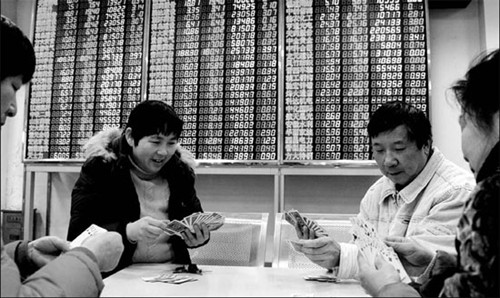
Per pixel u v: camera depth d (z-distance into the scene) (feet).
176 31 7.93
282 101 7.52
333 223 5.61
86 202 4.86
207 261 5.52
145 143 4.97
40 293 2.30
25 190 8.43
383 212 5.14
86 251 2.75
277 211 7.48
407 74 7.30
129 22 8.10
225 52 7.74
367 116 7.34
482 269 2.23
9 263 2.33
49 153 8.23
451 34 8.21
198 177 8.61
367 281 2.90
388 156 4.58
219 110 7.68
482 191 2.34
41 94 8.31
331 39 7.52
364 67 7.41
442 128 8.08
